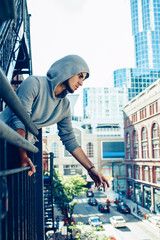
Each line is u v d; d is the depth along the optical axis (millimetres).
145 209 35406
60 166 61938
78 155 2162
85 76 1825
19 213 1088
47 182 11125
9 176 922
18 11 4312
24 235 1282
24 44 6043
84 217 31141
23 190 1221
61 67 1692
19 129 1384
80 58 1736
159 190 31453
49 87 1711
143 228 25453
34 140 2010
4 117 1456
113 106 134750
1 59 3143
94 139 63969
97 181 2145
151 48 133625
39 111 1747
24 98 1592
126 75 135875
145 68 134250
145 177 36969
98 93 135375
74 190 26984
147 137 35375
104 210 34062
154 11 134375
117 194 51344
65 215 28719
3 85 681
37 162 3137
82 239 17969
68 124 2156
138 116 39125
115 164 63031
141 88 135125
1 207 536
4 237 722
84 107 136125
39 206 3078
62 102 1967
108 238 16688
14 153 1176
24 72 7305
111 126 120562
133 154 41750
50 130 110188
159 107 31016
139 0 137375
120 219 26250
